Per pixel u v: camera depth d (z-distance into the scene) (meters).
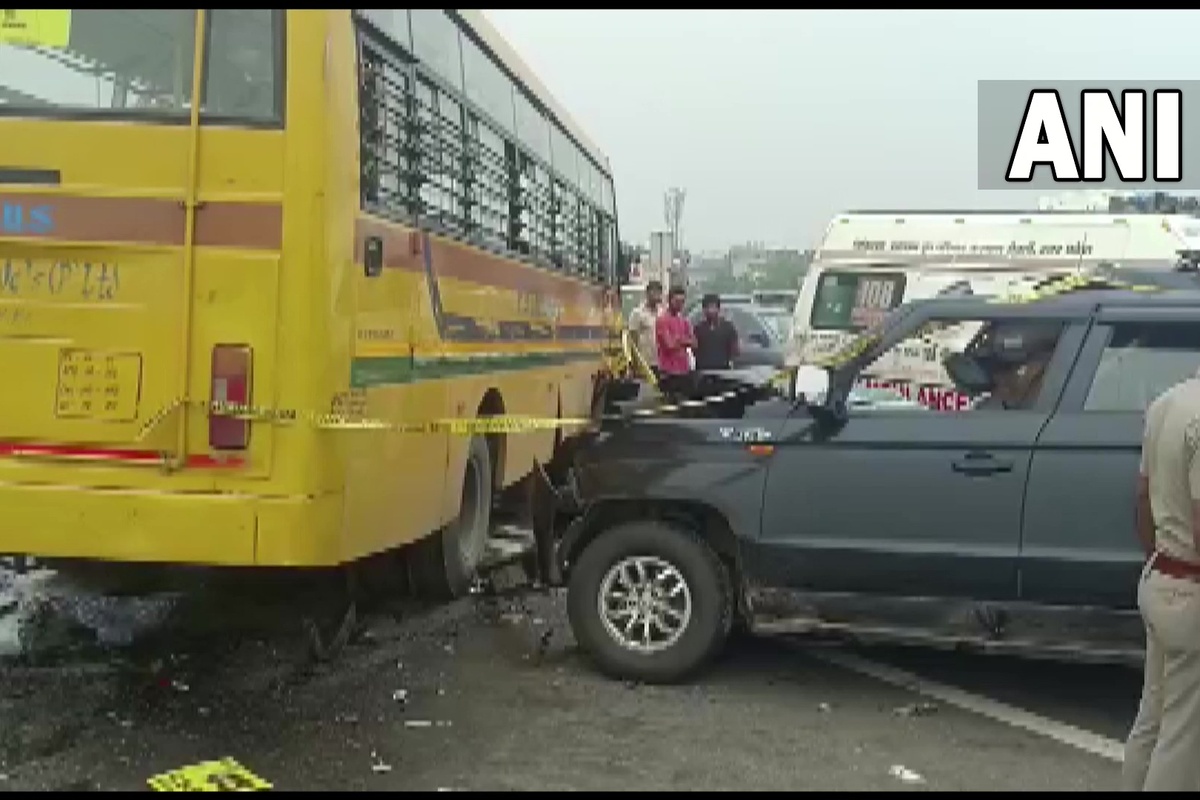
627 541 6.36
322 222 5.12
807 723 5.84
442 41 7.00
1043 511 5.75
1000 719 5.96
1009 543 5.79
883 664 6.88
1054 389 5.93
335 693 6.08
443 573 7.74
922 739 5.65
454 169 7.25
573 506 6.61
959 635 5.94
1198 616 4.20
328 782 4.92
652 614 6.36
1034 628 5.82
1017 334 6.09
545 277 10.19
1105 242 13.71
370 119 5.68
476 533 8.21
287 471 5.09
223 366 5.11
